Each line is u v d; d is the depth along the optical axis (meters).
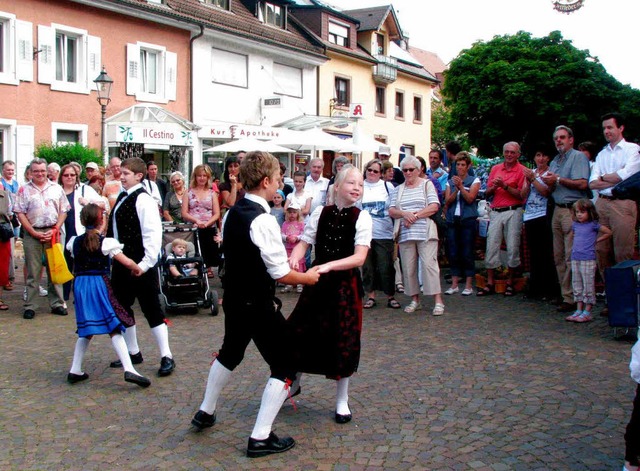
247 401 5.21
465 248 9.80
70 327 7.90
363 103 33.56
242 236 4.24
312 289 4.69
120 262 5.72
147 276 5.90
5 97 17.22
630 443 3.57
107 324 5.54
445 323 7.91
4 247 8.94
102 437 4.52
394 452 4.22
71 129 18.88
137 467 4.05
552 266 9.12
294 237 9.74
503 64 26.30
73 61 19.22
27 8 17.59
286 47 26.59
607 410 4.89
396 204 8.59
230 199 9.88
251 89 25.48
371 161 8.98
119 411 5.02
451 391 5.39
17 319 8.34
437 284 8.38
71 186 9.42
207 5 24.67
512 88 25.84
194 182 9.28
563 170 8.34
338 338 4.56
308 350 4.61
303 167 28.92
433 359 6.34
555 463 4.02
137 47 20.70
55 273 8.39
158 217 5.90
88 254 5.62
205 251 9.25
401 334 7.38
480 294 9.77
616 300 6.88
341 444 4.36
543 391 5.34
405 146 38.25
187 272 8.73
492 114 27.12
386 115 35.75
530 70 25.88
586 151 9.48
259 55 25.80
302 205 10.03
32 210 8.38
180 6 23.02
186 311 8.92
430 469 3.97
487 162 20.53
